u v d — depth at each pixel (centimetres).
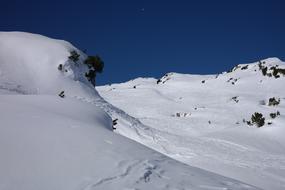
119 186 555
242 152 2156
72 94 2355
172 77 7512
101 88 7444
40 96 1297
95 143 738
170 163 766
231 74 6612
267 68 6266
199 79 7088
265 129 2945
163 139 2186
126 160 683
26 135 686
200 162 1655
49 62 2523
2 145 615
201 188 632
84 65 2758
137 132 2202
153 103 4950
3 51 2531
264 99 4869
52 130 753
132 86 7194
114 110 2472
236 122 3672
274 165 1806
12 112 846
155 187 583
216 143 2395
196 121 3697
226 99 5056
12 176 523
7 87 2116
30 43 2691
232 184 711
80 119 1091
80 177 564
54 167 579
